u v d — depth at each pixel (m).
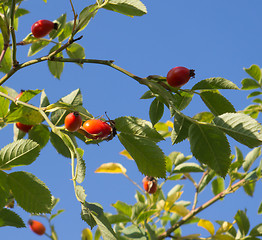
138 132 2.26
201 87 2.40
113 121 2.30
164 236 4.17
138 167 2.31
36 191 2.08
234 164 4.14
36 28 3.01
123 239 3.74
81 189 1.92
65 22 3.36
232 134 2.14
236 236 4.02
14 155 2.07
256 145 2.08
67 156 2.88
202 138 2.22
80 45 3.58
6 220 2.31
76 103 2.98
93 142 2.73
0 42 3.37
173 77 2.33
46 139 2.91
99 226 1.91
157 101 2.63
